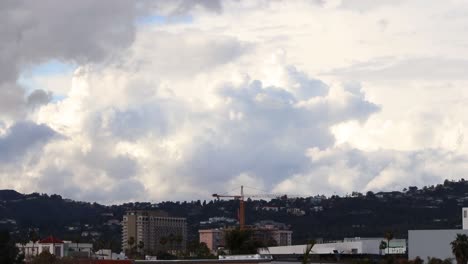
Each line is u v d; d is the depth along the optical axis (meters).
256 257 113.75
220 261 111.62
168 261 115.81
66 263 199.12
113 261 138.00
